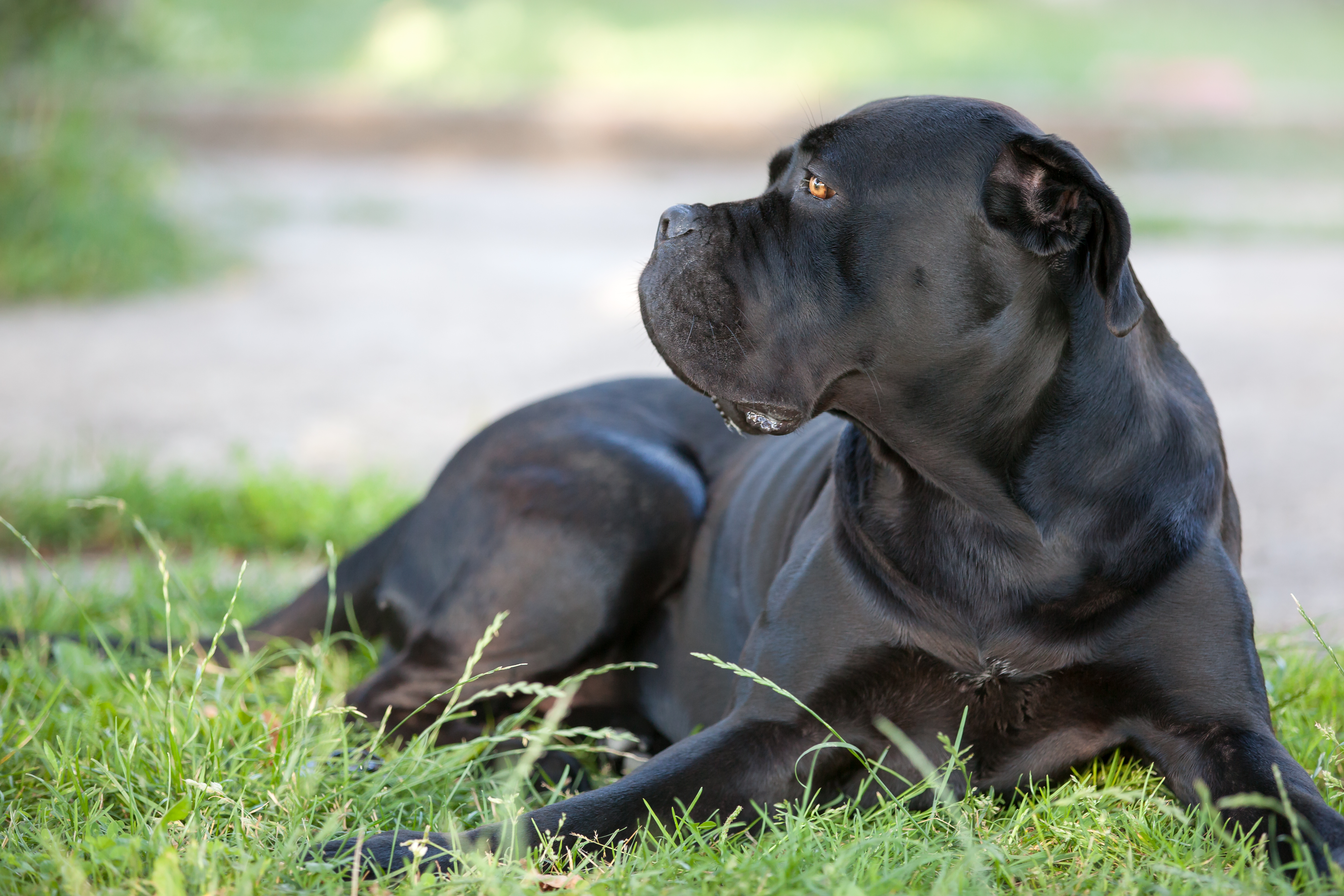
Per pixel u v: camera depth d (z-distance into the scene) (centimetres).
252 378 1474
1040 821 498
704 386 536
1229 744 484
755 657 550
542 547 643
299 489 1030
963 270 509
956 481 522
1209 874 442
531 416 693
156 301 1873
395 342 1670
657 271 541
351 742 620
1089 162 491
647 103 3466
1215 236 2492
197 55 3478
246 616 789
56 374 1466
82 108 1944
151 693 587
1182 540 509
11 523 951
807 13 4900
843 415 542
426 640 657
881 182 513
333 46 4325
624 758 643
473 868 450
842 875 438
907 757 536
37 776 550
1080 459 513
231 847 464
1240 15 5147
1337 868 415
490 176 3275
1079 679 511
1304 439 1238
